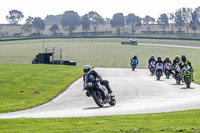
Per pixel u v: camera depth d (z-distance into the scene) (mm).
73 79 99688
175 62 89375
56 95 69250
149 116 37094
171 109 45281
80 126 31000
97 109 47812
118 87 81188
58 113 44875
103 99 50188
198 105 48781
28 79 91125
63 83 88812
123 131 27516
